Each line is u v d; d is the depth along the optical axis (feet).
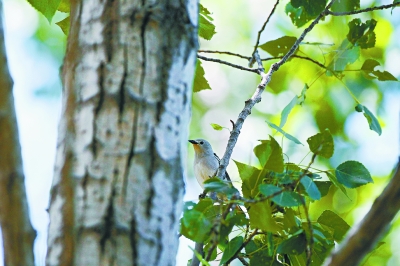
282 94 54.54
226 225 18.74
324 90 53.11
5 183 13.56
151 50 15.80
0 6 14.17
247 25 58.23
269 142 19.93
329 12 28.25
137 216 14.60
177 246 15.43
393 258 45.50
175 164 15.47
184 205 18.98
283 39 29.71
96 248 14.23
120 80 15.43
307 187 18.93
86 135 15.10
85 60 15.75
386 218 13.43
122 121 15.14
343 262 13.75
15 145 13.70
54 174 15.34
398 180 13.32
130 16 15.96
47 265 14.47
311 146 20.02
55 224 14.69
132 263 14.26
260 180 19.90
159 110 15.47
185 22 16.51
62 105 15.94
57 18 51.52
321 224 22.03
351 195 48.42
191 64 16.52
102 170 14.79
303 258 21.77
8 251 13.53
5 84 13.73
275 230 18.54
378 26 53.62
